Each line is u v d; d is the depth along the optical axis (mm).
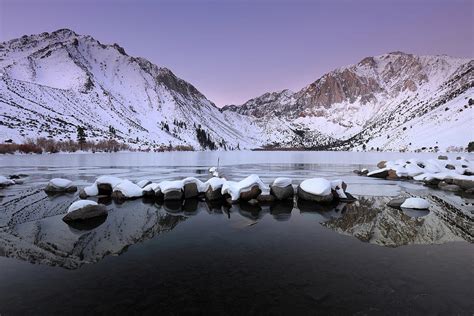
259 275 8117
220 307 6484
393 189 24578
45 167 45406
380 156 112125
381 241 11141
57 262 9062
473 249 10250
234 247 10469
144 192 20578
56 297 6910
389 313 6297
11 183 25516
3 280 7789
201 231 12492
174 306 6523
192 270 8445
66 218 14023
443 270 8477
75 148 115062
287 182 19844
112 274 8180
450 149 155000
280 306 6535
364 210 16547
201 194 20969
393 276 8070
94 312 6281
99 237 11586
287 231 12477
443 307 6531
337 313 6277
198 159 80062
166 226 13289
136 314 6211
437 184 27203
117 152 133625
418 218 14672
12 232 12141
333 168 49156
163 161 67000
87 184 26203
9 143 98062
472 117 181875
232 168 48625
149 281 7750
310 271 8383
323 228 12953
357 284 7598
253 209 16875
